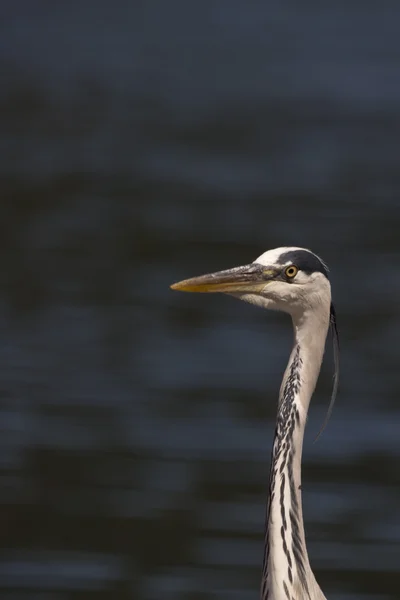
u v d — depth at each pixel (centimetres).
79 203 2245
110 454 1208
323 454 1216
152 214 2159
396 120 3045
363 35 4231
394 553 1023
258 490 1137
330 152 2675
